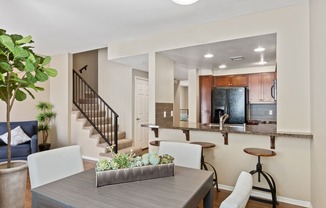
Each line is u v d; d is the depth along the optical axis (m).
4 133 4.11
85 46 4.33
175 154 2.16
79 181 1.48
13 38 1.95
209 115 5.59
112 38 3.79
